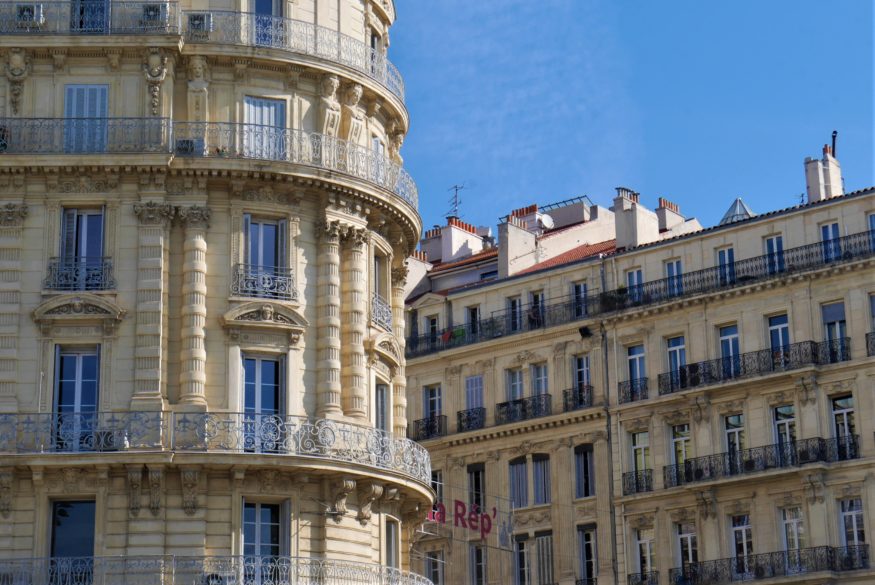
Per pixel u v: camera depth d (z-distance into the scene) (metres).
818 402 80.50
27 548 55.59
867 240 80.62
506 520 88.69
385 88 64.62
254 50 60.66
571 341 89.81
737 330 84.25
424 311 96.06
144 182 58.94
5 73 59.91
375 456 59.56
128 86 60.12
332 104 62.31
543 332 90.50
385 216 63.66
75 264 58.41
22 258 58.34
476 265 97.75
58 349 57.94
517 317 92.00
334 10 64.06
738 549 81.88
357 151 62.66
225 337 58.56
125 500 56.25
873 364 79.12
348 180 61.09
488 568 89.38
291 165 59.75
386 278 64.75
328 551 57.94
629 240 91.25
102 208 59.06
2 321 57.69
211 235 59.38
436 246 105.44
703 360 84.81
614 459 86.69
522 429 90.00
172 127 59.69
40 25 60.03
